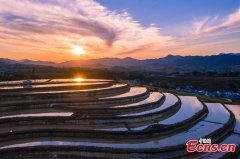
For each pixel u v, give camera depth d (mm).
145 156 24625
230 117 41344
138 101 41438
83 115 31531
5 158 22672
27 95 35188
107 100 36906
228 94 81062
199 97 63375
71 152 23984
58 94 36969
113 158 24281
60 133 27062
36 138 26422
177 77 135500
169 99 49406
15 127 28094
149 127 30625
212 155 26750
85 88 43906
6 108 31156
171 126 31656
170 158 25203
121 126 31016
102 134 27547
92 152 24172
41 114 30656
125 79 119312
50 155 23703
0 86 42188
